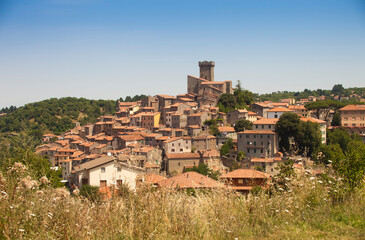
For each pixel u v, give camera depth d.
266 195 13.82
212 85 159.00
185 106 146.50
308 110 149.12
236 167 94.81
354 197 14.19
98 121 165.50
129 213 11.32
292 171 15.88
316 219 12.61
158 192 12.41
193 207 12.52
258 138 103.25
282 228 11.98
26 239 9.90
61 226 10.52
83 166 44.34
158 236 10.73
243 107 154.50
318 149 97.12
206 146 117.81
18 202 10.79
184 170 100.44
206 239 10.88
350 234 11.18
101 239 10.36
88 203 11.92
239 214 12.62
